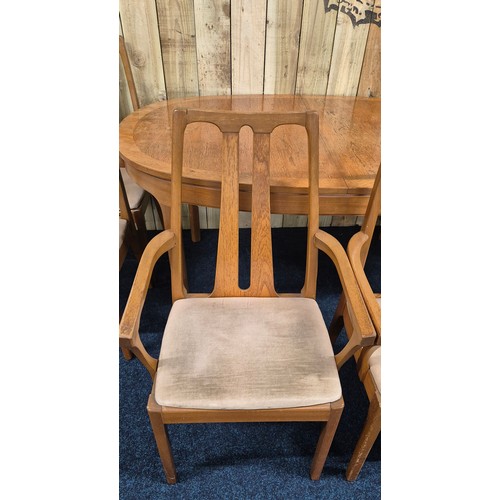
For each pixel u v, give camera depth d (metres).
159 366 0.81
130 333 0.70
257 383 0.77
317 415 0.78
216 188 0.97
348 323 1.03
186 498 0.99
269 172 0.93
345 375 1.32
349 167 1.04
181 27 1.54
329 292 1.70
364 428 0.89
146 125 1.32
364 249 0.97
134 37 1.55
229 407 0.75
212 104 1.57
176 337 0.87
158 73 1.65
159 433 0.82
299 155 1.11
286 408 0.76
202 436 1.13
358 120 1.42
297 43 1.62
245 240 2.03
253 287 1.02
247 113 0.88
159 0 1.47
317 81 1.73
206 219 2.10
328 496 1.00
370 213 0.93
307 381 0.78
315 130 0.88
